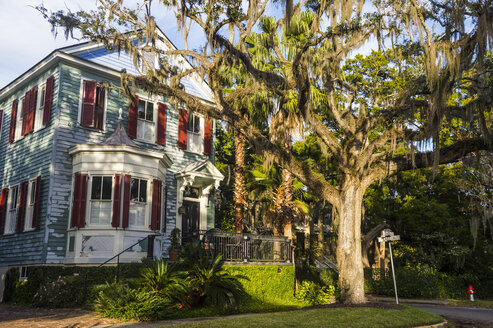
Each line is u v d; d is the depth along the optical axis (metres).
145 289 11.49
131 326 9.27
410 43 14.51
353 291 13.62
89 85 17.61
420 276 22.95
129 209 15.89
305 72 13.57
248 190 24.84
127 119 18.62
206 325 8.78
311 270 22.38
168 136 19.98
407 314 11.62
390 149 14.00
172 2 13.67
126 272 14.59
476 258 25.97
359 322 9.88
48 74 18.05
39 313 11.46
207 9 13.55
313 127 14.88
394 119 14.66
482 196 20.48
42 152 17.08
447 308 17.66
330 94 15.20
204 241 14.53
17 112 20.14
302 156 28.55
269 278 15.78
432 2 13.50
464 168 14.77
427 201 25.98
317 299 16.05
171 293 11.58
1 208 19.27
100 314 11.09
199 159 21.20
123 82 14.54
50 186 15.95
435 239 25.20
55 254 15.62
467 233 24.75
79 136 17.12
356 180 14.44
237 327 8.61
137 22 14.41
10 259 17.72
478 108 13.16
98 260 15.01
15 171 19.00
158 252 16.70
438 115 12.64
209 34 13.59
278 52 14.80
